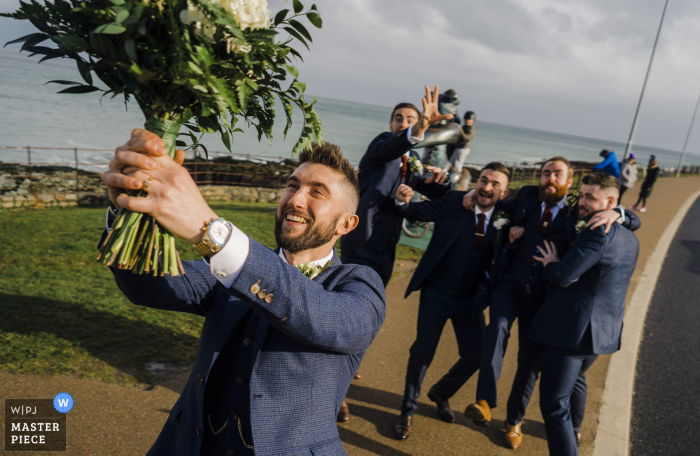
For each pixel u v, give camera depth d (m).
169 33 0.96
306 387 1.22
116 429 2.88
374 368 4.14
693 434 3.63
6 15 1.00
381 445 3.11
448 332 5.17
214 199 14.52
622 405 3.93
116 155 0.90
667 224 13.73
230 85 1.06
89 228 8.09
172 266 1.05
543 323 2.81
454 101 8.55
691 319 6.32
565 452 2.69
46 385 3.22
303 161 1.38
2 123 38.19
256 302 0.97
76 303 4.58
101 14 0.94
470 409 2.88
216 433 1.28
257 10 1.03
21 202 10.73
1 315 4.12
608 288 2.72
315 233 1.32
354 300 1.19
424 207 3.55
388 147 3.27
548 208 3.19
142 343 3.95
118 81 1.08
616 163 13.93
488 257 3.33
